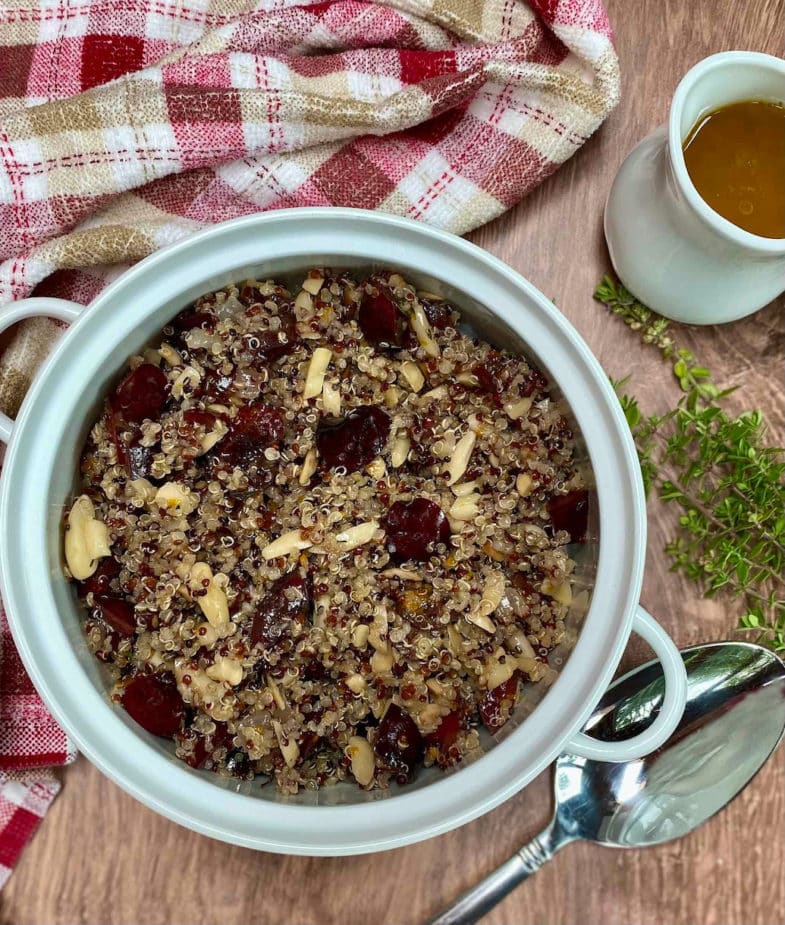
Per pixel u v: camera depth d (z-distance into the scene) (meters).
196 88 0.36
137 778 0.31
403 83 0.37
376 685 0.33
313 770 0.33
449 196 0.37
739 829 0.38
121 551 0.34
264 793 0.33
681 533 0.37
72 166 0.36
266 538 0.34
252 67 0.36
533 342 0.32
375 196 0.37
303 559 0.33
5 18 0.37
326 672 0.33
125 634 0.33
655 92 0.38
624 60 0.37
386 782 0.33
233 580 0.34
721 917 0.37
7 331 0.37
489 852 0.37
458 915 0.36
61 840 0.37
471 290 0.32
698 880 0.37
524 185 0.37
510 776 0.31
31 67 0.38
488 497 0.34
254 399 0.34
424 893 0.37
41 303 0.32
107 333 0.32
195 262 0.32
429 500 0.33
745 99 0.33
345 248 0.32
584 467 0.33
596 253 0.37
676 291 0.35
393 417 0.34
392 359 0.34
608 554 0.32
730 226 0.31
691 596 0.37
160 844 0.37
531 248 0.38
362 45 0.37
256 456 0.34
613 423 0.32
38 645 0.31
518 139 0.37
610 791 0.37
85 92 0.36
